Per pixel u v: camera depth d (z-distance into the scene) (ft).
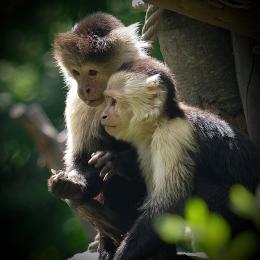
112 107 36.27
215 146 34.24
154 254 32.91
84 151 38.75
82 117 38.73
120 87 35.94
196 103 40.81
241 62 38.68
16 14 78.28
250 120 38.60
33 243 75.20
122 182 37.04
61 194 35.19
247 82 38.52
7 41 78.79
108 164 35.53
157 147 34.45
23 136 73.77
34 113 60.54
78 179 35.88
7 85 77.97
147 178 36.27
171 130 34.42
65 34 39.37
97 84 38.19
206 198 33.22
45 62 76.33
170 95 35.22
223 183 34.09
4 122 73.51
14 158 74.69
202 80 40.75
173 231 18.37
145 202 35.65
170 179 33.60
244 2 35.19
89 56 37.86
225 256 17.60
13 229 75.15
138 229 33.22
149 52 40.68
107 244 36.94
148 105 35.12
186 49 40.78
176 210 32.89
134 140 36.29
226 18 35.73
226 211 32.89
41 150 60.08
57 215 74.08
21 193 73.61
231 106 40.37
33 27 77.82
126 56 38.60
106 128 36.47
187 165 33.73
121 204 37.09
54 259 74.64
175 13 40.81
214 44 40.63
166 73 35.96
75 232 73.31
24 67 78.95
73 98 39.42
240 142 34.71
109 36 38.45
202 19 36.14
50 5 77.20
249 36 36.58
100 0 72.90
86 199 36.09
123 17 68.23
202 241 17.84
